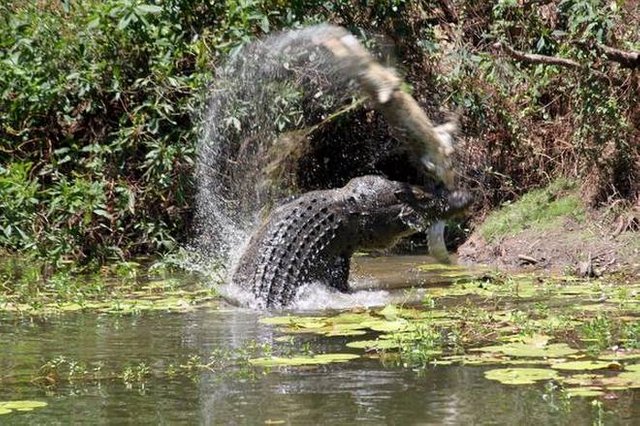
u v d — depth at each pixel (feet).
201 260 93.61
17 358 54.49
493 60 96.78
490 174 99.55
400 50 101.55
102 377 49.78
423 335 56.24
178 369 51.03
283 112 94.43
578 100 92.63
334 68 86.99
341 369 50.06
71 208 91.45
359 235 75.46
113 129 102.27
